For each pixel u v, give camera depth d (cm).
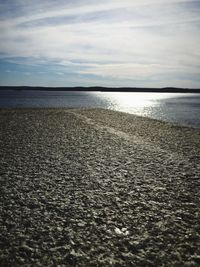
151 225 750
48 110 5081
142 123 3362
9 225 745
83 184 1084
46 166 1350
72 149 1772
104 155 1605
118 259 596
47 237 686
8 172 1238
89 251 627
